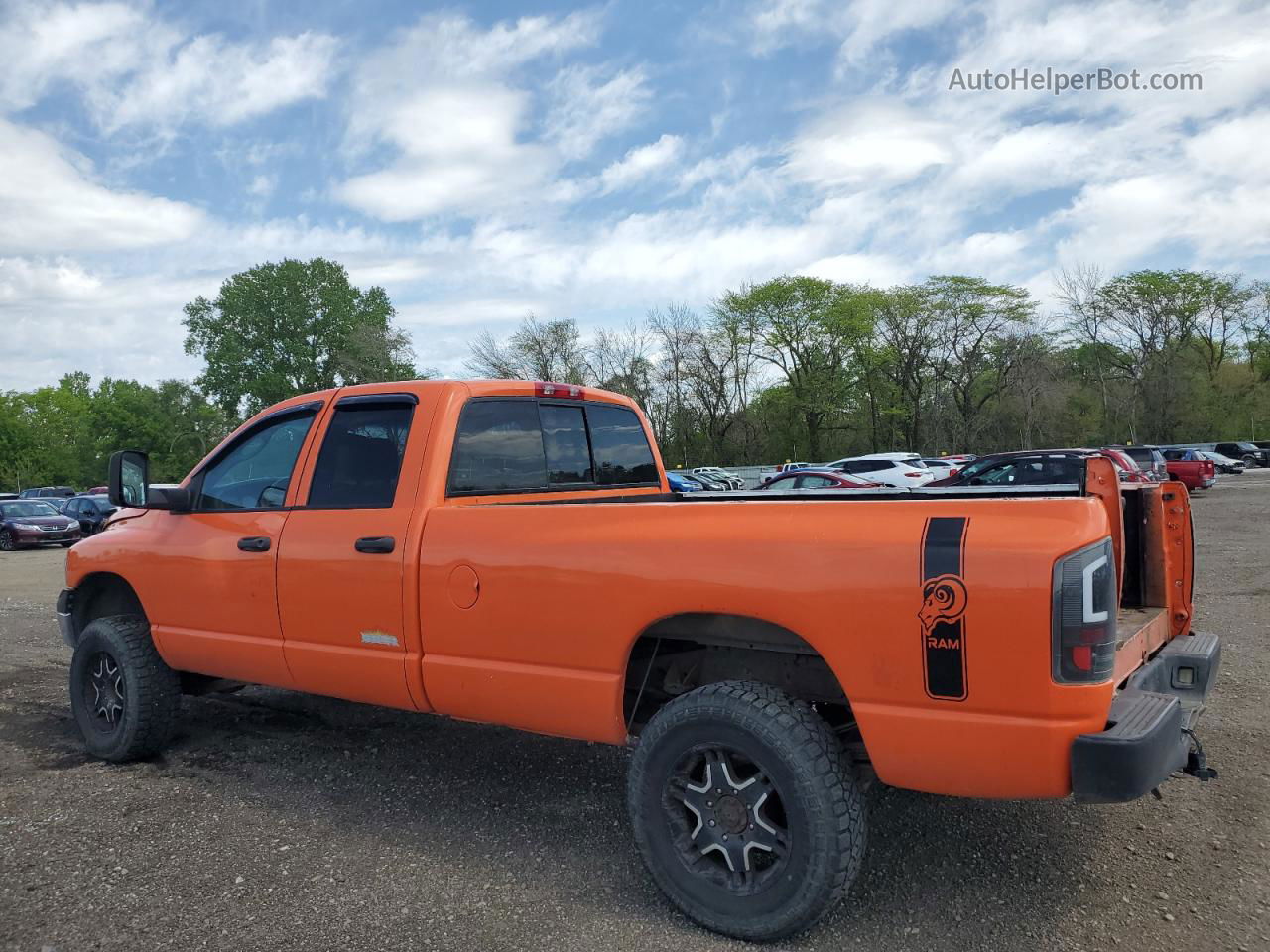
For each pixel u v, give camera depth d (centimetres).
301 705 599
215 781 456
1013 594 254
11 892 334
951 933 297
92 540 522
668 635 325
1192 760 306
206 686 520
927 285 6031
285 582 417
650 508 323
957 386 6075
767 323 6188
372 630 388
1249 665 641
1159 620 365
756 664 338
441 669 368
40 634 925
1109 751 246
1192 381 6250
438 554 368
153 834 389
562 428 466
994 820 389
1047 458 1498
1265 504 2298
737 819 297
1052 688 251
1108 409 6419
